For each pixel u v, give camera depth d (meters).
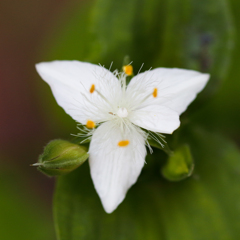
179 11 0.11
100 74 0.10
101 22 0.11
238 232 0.11
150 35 0.11
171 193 0.11
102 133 0.10
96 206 0.11
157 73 0.10
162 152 0.11
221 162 0.11
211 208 0.11
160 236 0.11
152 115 0.10
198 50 0.11
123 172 0.10
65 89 0.10
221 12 0.11
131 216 0.11
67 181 0.11
